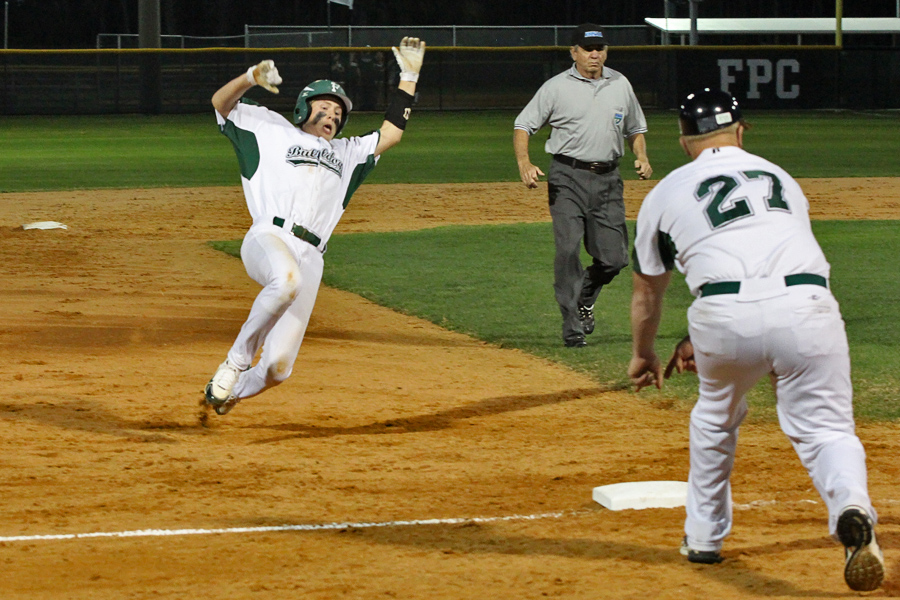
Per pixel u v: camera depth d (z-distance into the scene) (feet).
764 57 395.14
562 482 50.34
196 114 387.96
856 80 399.85
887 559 38.68
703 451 37.37
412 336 84.84
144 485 49.08
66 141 294.05
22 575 37.60
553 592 35.88
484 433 59.31
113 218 160.04
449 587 36.42
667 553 39.70
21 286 105.40
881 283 101.65
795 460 53.42
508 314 92.38
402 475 51.29
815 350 34.30
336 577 37.45
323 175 53.72
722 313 34.76
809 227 36.17
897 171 217.77
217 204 177.58
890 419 60.75
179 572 37.99
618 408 64.64
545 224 151.84
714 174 36.60
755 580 36.86
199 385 68.64
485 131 326.85
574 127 77.51
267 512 45.39
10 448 54.49
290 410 63.57
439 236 139.64
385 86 398.62
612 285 106.01
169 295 101.71
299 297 53.57
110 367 73.00
